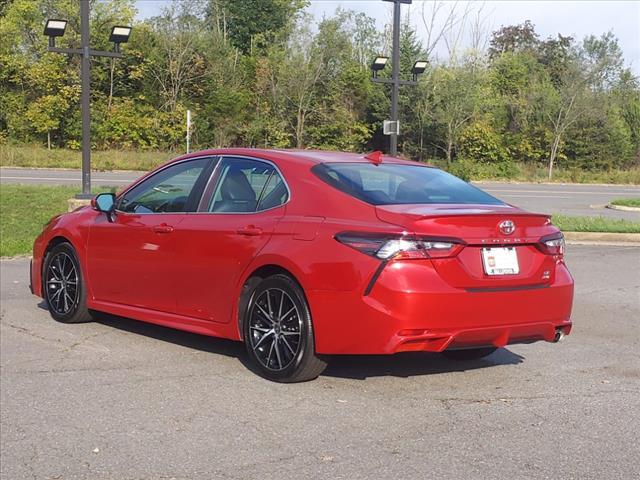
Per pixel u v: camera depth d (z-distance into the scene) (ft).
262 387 17.44
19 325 23.72
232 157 20.17
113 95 155.22
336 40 161.38
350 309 16.08
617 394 17.42
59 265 23.82
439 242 15.98
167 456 13.42
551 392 17.51
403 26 158.20
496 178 151.43
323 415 15.58
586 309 28.02
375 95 160.56
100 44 150.10
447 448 13.80
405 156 163.84
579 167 168.96
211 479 12.41
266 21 193.47
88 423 15.14
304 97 158.81
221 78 158.30
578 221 53.47
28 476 12.63
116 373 18.60
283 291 17.33
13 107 146.10
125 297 21.66
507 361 20.45
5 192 58.75
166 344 21.49
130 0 154.10
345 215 16.90
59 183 79.25
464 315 16.11
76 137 146.51
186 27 157.69
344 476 12.51
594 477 12.57
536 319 17.28
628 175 158.61
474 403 16.55
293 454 13.47
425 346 16.02
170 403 16.33
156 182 21.71
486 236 16.58
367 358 20.40
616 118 172.45
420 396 16.98
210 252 19.02
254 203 18.81
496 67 184.44
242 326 18.54
